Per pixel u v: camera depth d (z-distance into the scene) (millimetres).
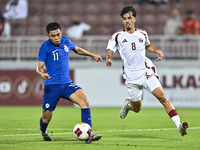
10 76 54094
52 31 19828
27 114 40844
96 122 32750
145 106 51406
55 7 68250
